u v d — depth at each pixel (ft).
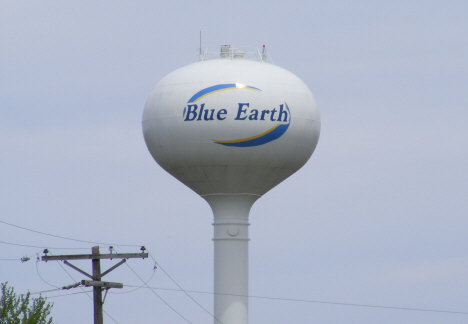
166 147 404.36
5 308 367.25
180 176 417.90
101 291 375.66
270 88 396.37
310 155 421.59
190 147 397.19
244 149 394.32
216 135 391.24
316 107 416.67
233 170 404.16
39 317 368.48
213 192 420.36
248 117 389.39
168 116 399.24
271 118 392.47
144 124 415.44
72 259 375.04
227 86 392.06
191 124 393.09
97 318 371.56
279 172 413.18
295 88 406.41
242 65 407.23
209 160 399.24
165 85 408.26
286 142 400.26
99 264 376.48
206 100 390.83
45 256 374.84
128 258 379.14
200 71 403.95
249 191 419.74
